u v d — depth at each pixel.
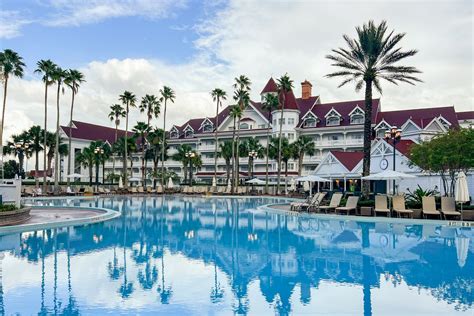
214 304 8.26
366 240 17.02
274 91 89.31
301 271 11.23
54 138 71.88
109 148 82.81
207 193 63.78
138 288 9.37
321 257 13.23
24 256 13.15
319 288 9.48
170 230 20.25
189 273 10.95
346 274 10.88
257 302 8.40
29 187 62.28
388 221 23.84
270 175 83.06
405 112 73.12
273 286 9.64
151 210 33.84
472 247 15.19
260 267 11.72
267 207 35.78
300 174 73.44
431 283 9.93
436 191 33.88
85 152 77.44
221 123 91.94
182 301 8.44
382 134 71.62
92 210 30.58
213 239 17.30
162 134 80.69
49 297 8.60
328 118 79.94
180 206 39.22
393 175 27.67
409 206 25.81
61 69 58.69
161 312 7.75
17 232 18.84
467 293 9.00
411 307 8.08
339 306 8.15
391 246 15.43
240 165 90.44
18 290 9.12
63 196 54.09
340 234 18.89
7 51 50.72
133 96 78.06
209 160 93.12
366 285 9.72
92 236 17.91
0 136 41.69
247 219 26.08
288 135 81.69
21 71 52.00
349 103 81.50
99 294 8.87
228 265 11.98
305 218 26.77
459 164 28.47
